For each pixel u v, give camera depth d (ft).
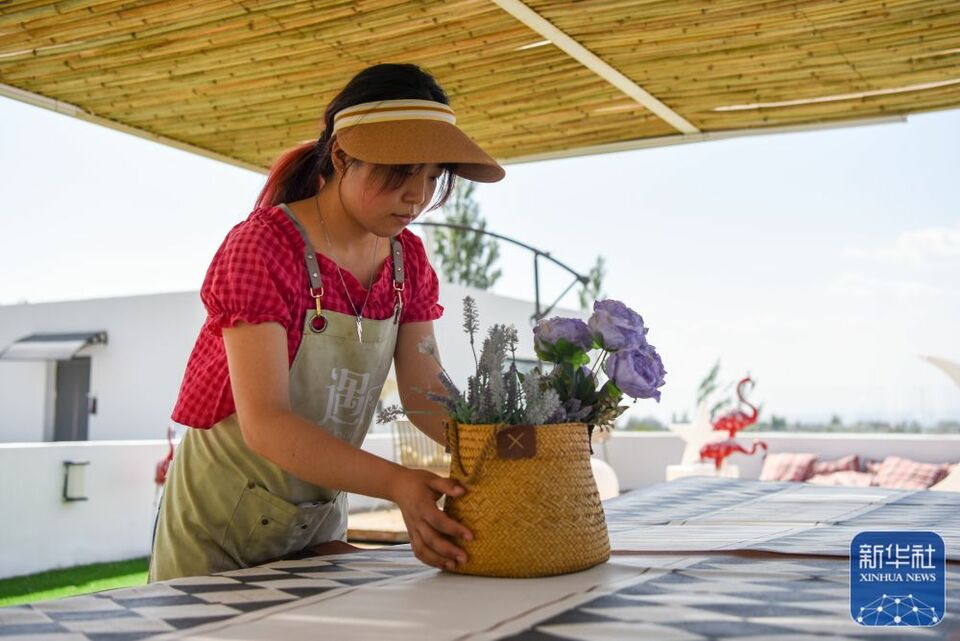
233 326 4.71
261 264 4.74
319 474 4.44
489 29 11.06
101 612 3.51
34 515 20.29
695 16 10.63
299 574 4.35
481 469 4.17
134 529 22.68
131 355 46.52
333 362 5.22
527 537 4.08
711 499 7.34
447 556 4.22
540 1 10.28
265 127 14.60
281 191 5.35
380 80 4.71
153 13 10.84
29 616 3.44
